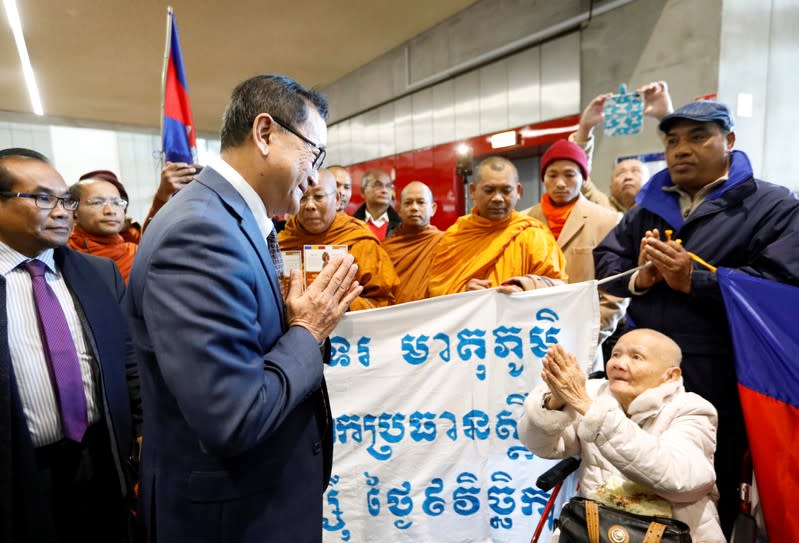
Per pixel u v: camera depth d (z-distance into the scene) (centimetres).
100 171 288
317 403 108
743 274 141
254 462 92
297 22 528
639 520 113
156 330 78
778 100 355
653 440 114
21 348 135
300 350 90
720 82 323
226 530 90
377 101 657
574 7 409
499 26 475
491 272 206
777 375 133
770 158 358
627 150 371
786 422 131
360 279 219
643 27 362
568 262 243
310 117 97
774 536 131
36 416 136
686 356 158
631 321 175
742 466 141
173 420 90
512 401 175
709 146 153
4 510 123
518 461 175
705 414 125
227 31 547
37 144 1054
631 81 374
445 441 179
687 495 116
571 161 246
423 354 178
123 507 150
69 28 532
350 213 738
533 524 175
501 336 175
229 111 95
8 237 135
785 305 135
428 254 262
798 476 128
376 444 181
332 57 641
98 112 912
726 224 153
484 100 509
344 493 183
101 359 148
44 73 678
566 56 425
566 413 130
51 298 142
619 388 129
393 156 645
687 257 147
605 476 130
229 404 76
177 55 185
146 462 99
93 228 264
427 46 563
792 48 358
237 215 89
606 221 241
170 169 171
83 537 146
